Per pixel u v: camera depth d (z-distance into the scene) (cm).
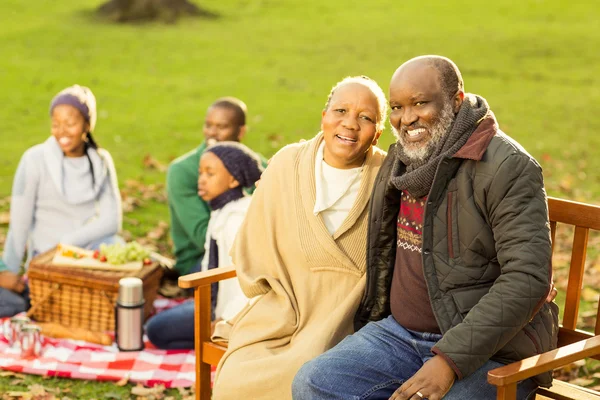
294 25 2091
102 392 481
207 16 2145
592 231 798
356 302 402
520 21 2152
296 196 415
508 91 1477
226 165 525
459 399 342
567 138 1187
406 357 369
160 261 632
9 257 597
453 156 345
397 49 1811
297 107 1337
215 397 399
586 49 1833
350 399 357
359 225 410
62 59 1636
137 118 1250
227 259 520
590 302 625
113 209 611
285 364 386
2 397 468
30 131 1152
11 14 2039
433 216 353
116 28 1966
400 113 358
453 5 2375
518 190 335
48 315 557
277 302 420
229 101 636
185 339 532
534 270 328
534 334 350
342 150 402
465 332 330
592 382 494
